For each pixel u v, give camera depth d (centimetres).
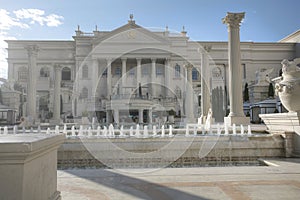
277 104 2506
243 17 1296
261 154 726
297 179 435
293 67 760
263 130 924
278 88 763
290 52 5172
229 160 712
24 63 4897
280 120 802
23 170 188
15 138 218
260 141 730
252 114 2839
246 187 386
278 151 732
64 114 3144
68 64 4847
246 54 5103
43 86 4606
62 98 4022
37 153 207
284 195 346
